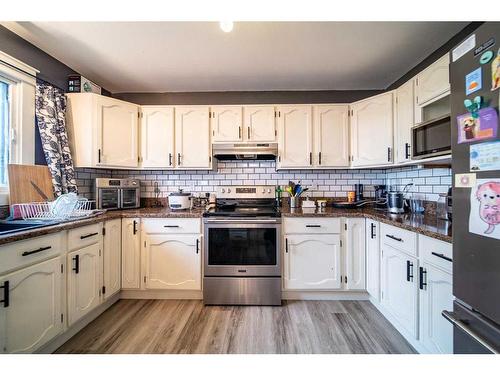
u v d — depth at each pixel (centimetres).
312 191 291
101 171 274
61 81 221
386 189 284
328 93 286
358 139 252
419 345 154
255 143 262
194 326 189
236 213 226
